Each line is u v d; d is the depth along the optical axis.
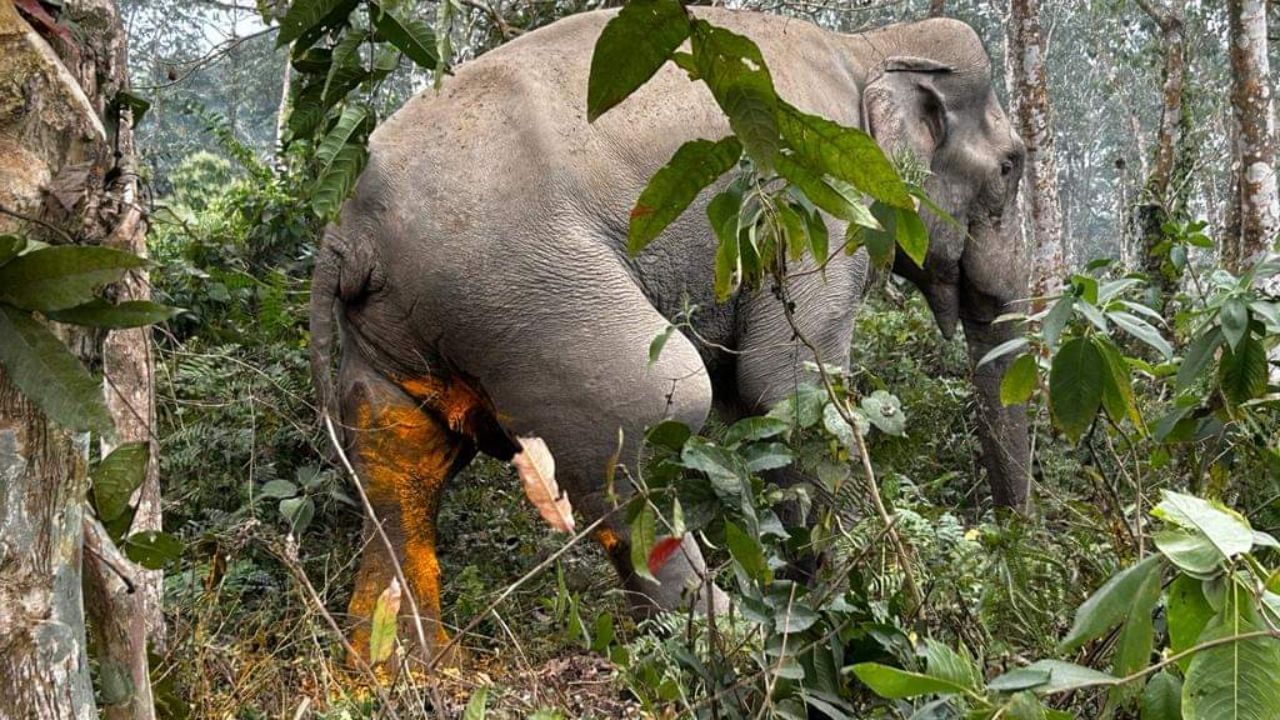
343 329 4.70
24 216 1.77
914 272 6.37
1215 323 3.25
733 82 1.57
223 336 5.79
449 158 4.42
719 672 2.72
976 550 3.08
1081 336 3.05
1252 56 8.69
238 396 5.40
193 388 5.34
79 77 1.99
